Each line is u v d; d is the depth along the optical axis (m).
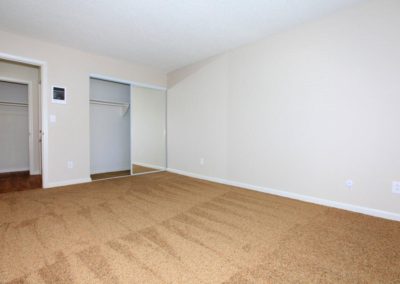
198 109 4.23
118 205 2.65
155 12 2.54
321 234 1.96
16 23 2.79
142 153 4.64
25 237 1.84
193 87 4.32
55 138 3.46
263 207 2.64
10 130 4.62
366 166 2.41
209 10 2.50
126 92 4.96
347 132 2.52
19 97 4.70
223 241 1.82
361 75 2.40
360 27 2.39
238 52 3.55
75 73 3.62
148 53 3.81
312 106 2.77
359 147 2.44
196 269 1.45
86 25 2.84
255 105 3.36
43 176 3.38
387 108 2.26
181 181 3.96
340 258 1.59
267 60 3.19
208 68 4.02
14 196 2.96
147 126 4.70
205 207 2.62
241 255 1.62
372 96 2.34
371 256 1.62
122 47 3.55
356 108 2.45
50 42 3.35
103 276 1.36
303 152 2.88
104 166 4.72
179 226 2.09
